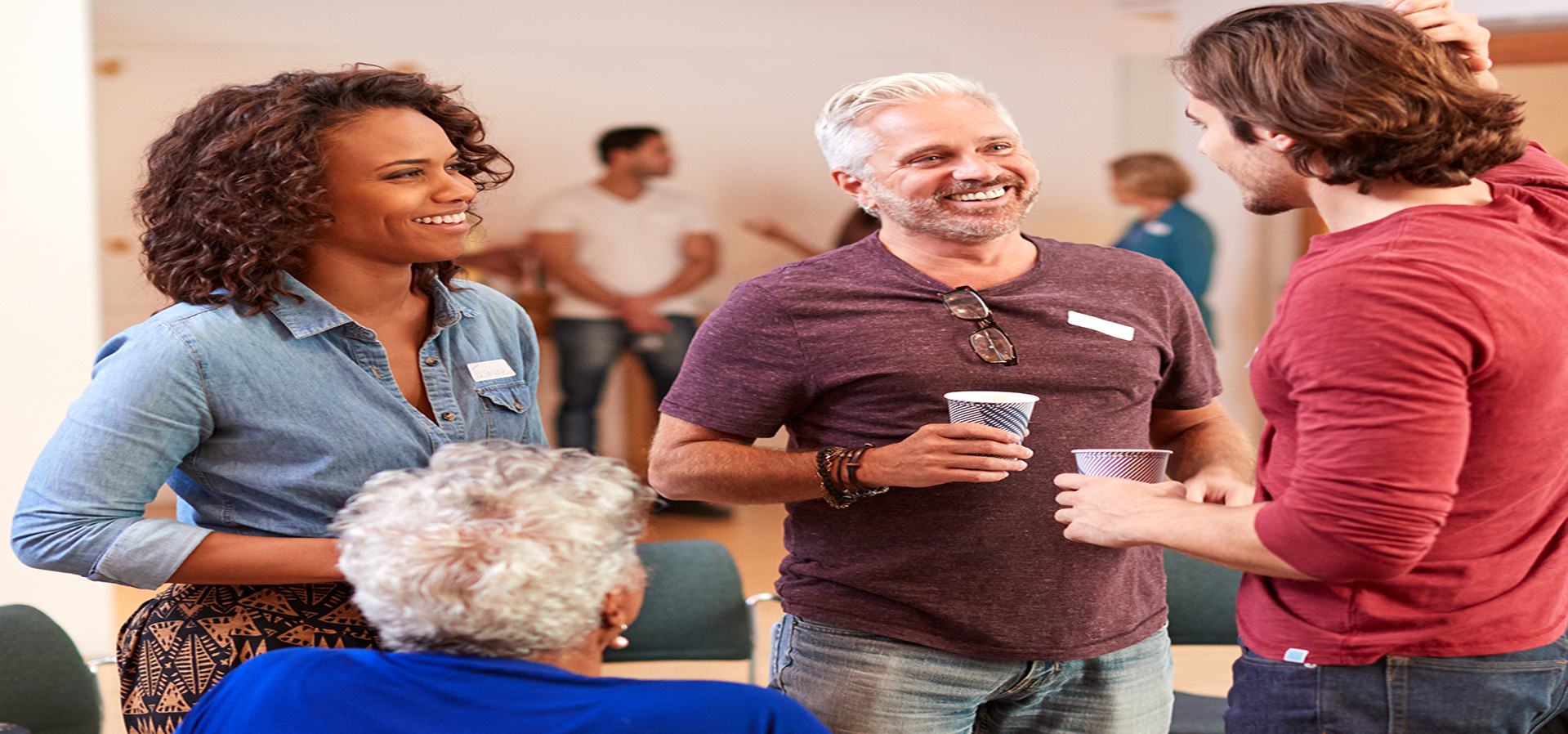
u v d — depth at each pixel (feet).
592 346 17.06
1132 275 5.35
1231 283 18.39
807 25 17.89
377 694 3.14
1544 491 3.56
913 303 5.07
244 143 4.25
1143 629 5.19
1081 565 4.95
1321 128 3.40
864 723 5.00
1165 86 18.25
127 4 16.16
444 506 3.26
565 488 3.34
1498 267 3.30
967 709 5.05
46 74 9.95
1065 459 4.93
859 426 5.08
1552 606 3.69
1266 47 3.55
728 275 17.90
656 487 5.37
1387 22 3.47
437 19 17.04
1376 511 3.20
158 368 4.19
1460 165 3.41
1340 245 3.53
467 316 4.99
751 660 7.64
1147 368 5.17
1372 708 3.67
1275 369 3.60
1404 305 3.19
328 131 4.35
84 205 10.18
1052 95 18.25
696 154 17.76
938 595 4.91
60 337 10.15
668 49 17.58
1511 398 3.31
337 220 4.42
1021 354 4.97
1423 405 3.16
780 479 4.92
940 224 5.00
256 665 3.37
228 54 16.57
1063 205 18.42
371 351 4.57
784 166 18.01
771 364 5.13
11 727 5.47
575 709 3.08
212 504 4.45
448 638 3.19
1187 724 6.81
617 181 17.04
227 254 4.34
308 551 4.24
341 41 16.89
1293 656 3.78
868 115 5.18
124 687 4.50
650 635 7.52
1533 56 16.53
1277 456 3.75
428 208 4.47
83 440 4.18
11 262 9.94
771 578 13.92
